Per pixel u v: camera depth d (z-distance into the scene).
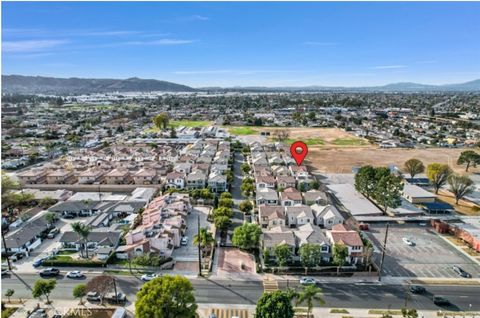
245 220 97.62
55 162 160.62
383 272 71.06
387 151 196.62
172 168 146.88
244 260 75.44
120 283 66.62
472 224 93.88
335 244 72.00
